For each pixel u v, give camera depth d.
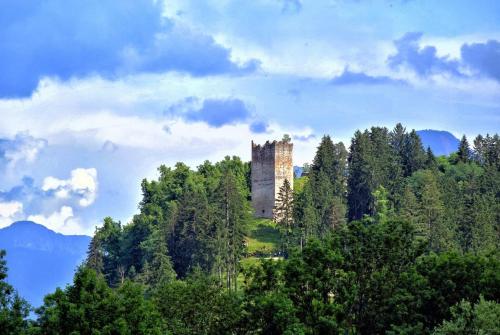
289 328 81.50
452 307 85.38
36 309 76.00
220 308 91.06
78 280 78.81
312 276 88.94
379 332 91.69
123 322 74.06
